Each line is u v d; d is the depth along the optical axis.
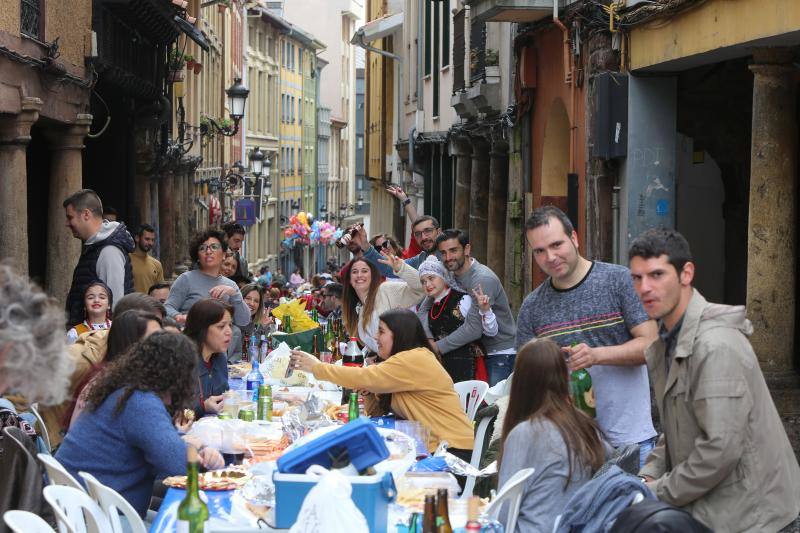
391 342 9.74
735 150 17.80
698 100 17.45
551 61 20.66
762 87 13.64
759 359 13.99
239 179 54.97
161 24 24.73
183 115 32.94
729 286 18.53
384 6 53.84
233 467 7.98
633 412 8.15
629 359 7.88
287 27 84.25
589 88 17.23
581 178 18.25
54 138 18.86
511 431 7.18
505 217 26.23
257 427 9.22
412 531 6.39
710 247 18.50
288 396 10.91
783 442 6.33
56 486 6.78
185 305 13.88
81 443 7.46
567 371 7.26
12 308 4.27
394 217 48.59
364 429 6.38
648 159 16.36
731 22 13.20
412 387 9.56
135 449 7.45
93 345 9.27
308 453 6.32
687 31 14.41
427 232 15.45
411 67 39.94
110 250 12.73
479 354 12.20
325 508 5.62
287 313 14.54
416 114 37.31
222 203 55.41
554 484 7.03
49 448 9.02
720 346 6.18
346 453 6.34
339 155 124.31
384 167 52.34
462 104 27.05
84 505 6.84
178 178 35.53
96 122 24.72
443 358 12.24
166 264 32.53
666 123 16.41
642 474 7.05
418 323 9.83
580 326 8.16
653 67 15.88
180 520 6.11
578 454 7.05
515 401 7.25
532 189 22.41
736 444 6.11
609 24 16.42
